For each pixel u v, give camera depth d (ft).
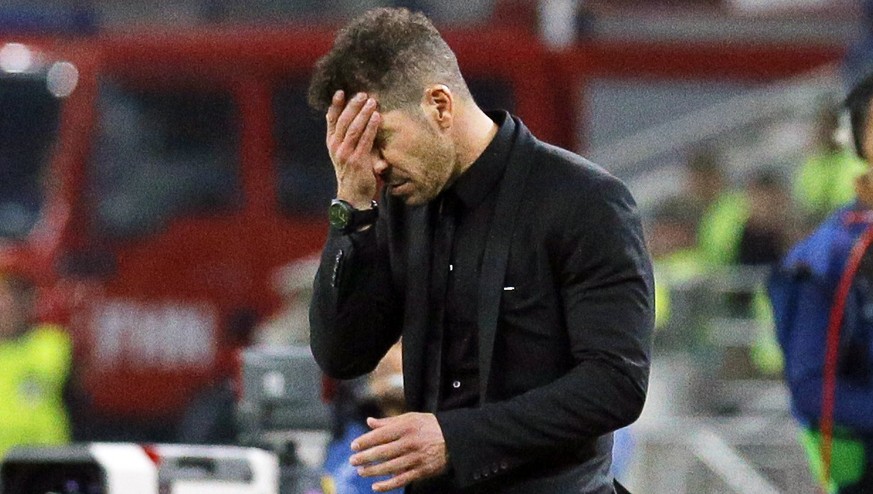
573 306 44.68
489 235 45.37
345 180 45.14
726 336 112.37
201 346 148.36
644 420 104.47
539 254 44.91
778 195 132.67
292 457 56.65
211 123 150.41
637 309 44.45
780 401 108.06
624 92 153.48
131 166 148.15
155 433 147.13
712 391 110.11
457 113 45.11
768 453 103.04
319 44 151.02
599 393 43.86
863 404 57.77
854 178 59.52
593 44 152.87
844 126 58.59
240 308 149.18
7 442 113.19
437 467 44.14
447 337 46.06
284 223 150.82
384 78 44.09
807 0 155.22
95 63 146.82
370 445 44.09
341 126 44.50
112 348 146.61
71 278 144.05
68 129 146.00
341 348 46.96
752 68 154.71
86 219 146.30
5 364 114.32
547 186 45.19
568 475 45.62
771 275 60.64
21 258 142.20
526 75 151.43
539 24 153.28
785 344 59.82
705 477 95.25
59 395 115.65
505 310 45.19
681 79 153.89
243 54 150.30
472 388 45.75
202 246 149.38
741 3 155.33
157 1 153.28
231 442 97.30
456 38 151.43
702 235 134.21
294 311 130.41
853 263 58.13
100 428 145.89
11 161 145.38
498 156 45.57
